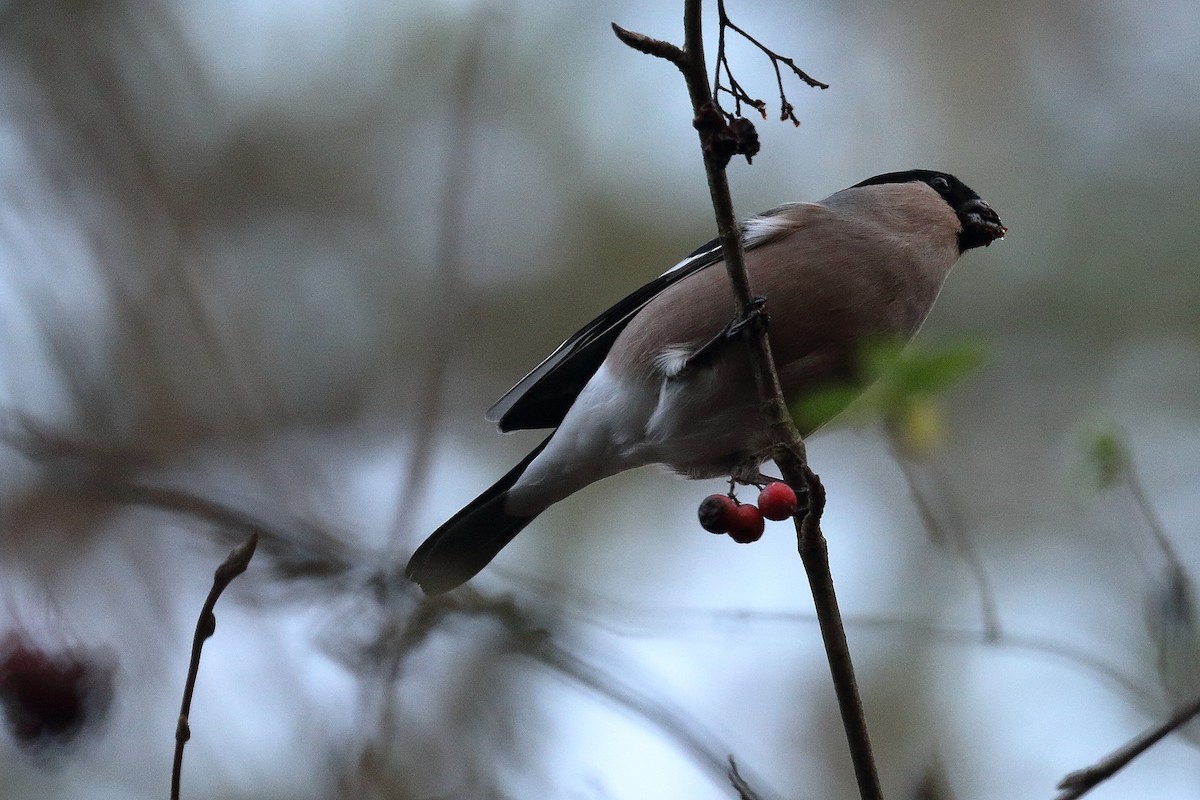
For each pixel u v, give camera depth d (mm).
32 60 12227
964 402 13938
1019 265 14547
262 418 11234
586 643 7719
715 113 5770
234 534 8109
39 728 7156
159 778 9539
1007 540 13164
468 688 8031
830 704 11977
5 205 11320
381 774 7066
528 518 8516
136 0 12867
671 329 7852
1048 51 15336
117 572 10141
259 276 13578
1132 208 14547
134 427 11023
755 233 8133
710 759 7254
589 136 14406
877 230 8477
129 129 12234
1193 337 13938
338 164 14133
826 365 8000
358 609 7707
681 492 13172
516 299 13891
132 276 11641
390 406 13078
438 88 14336
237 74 14141
